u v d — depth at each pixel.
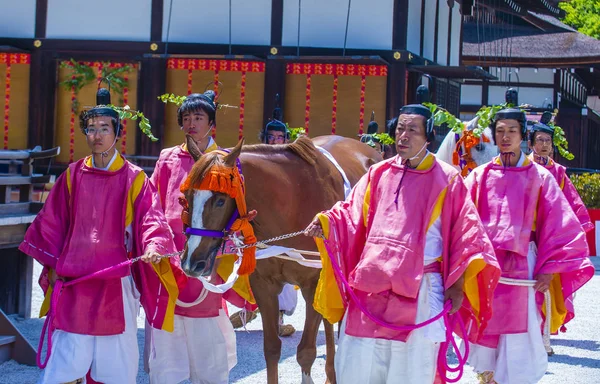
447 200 4.75
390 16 18.83
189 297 5.93
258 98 18.91
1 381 6.77
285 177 5.89
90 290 5.31
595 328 9.50
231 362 6.25
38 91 19.61
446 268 4.74
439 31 21.91
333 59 18.36
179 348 6.09
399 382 4.73
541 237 5.75
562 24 32.94
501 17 32.97
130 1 19.53
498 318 5.69
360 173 7.36
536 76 31.98
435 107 5.95
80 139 19.70
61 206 5.48
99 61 19.50
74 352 5.25
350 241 4.93
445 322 4.80
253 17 19.25
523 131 5.90
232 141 18.98
